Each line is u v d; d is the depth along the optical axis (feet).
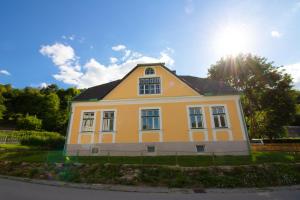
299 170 38.47
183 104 57.11
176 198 27.30
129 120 57.11
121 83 61.52
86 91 70.28
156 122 56.59
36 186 32.48
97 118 58.49
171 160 44.70
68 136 57.26
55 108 162.81
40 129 124.06
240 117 54.13
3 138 90.48
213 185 33.37
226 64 114.83
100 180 35.65
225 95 56.39
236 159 44.88
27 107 166.61
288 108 102.68
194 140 53.31
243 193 29.84
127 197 27.50
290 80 105.50
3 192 27.96
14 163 45.96
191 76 74.38
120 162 43.32
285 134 107.96
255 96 107.55
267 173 36.78
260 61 109.91
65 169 40.55
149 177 35.73
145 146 54.08
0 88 185.78
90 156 53.06
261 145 65.05
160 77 60.95
